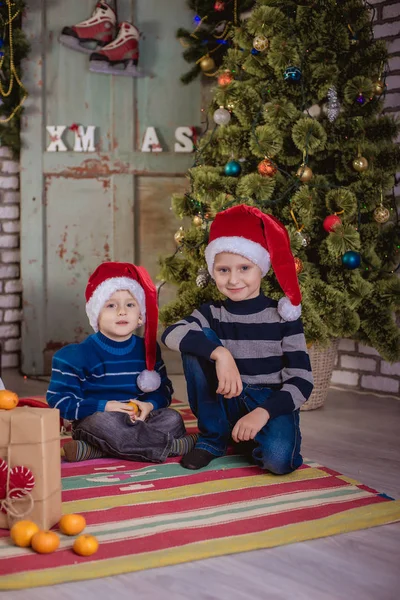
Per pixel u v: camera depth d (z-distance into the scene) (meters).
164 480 2.24
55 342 4.15
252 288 2.44
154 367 2.62
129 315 2.51
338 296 2.95
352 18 3.17
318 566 1.69
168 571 1.65
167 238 4.19
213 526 1.87
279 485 2.21
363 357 3.69
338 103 3.02
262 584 1.60
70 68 4.04
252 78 3.19
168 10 4.07
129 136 4.10
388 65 3.43
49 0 3.99
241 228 2.42
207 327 2.49
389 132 3.18
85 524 1.83
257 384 2.46
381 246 3.26
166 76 4.11
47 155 4.05
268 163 2.97
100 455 2.50
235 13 3.73
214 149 3.34
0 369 4.01
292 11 3.09
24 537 1.72
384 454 2.61
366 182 3.07
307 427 2.98
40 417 1.79
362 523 1.91
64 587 1.57
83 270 4.14
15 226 4.36
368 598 1.54
